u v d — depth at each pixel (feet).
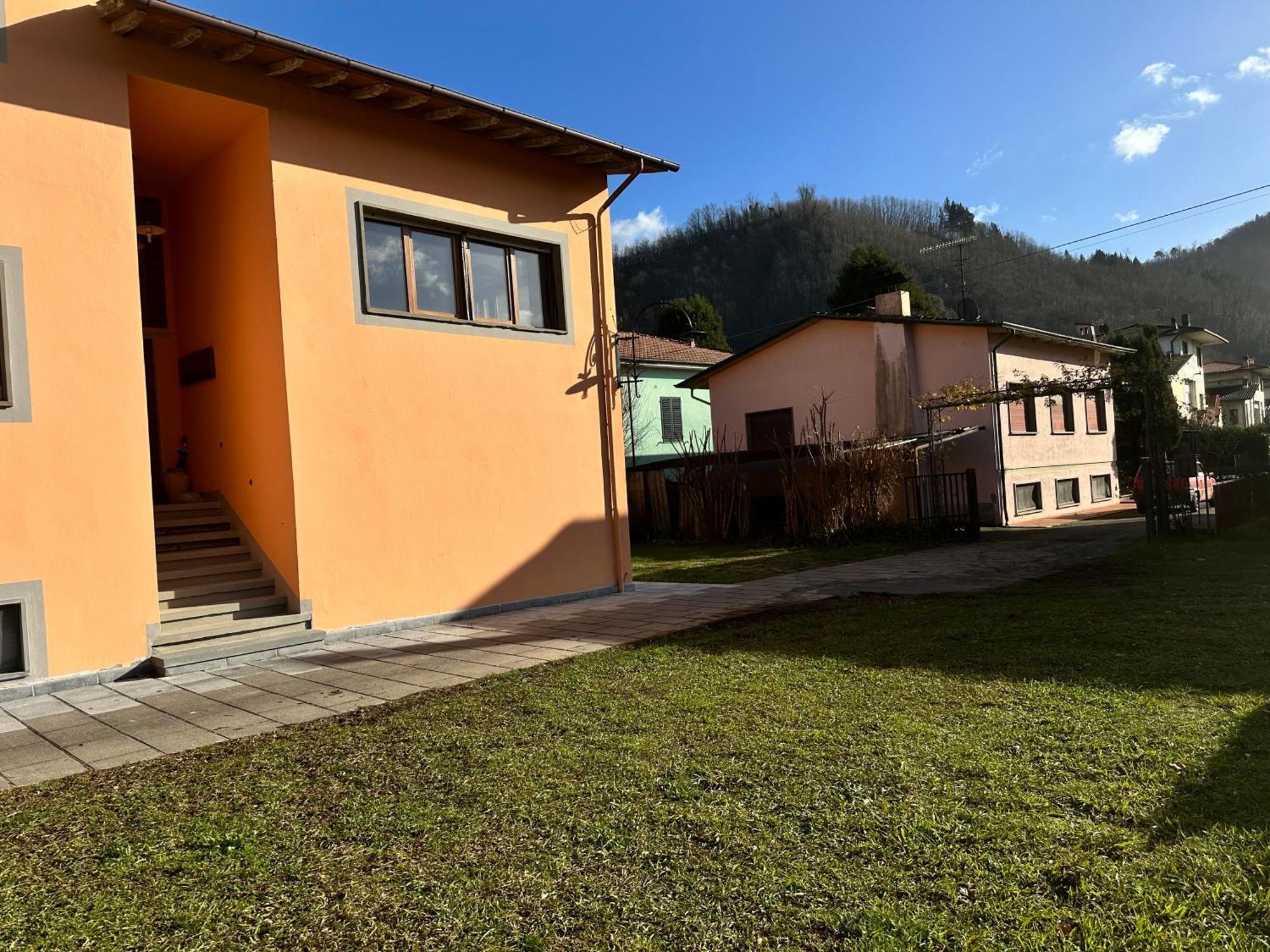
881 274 134.31
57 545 21.15
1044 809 10.31
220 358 28.81
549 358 33.35
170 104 24.88
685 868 9.34
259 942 8.23
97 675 21.45
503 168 31.91
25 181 21.09
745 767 12.35
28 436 20.83
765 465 59.11
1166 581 29.17
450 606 29.37
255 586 26.08
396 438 28.25
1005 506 67.92
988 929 7.75
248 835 10.89
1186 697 14.53
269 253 25.88
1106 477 85.71
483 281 31.76
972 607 25.94
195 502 28.89
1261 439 82.89
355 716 16.93
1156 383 84.28
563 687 18.19
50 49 21.65
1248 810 9.87
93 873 9.96
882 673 17.62
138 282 23.02
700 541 58.80
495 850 10.08
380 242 28.66
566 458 33.81
